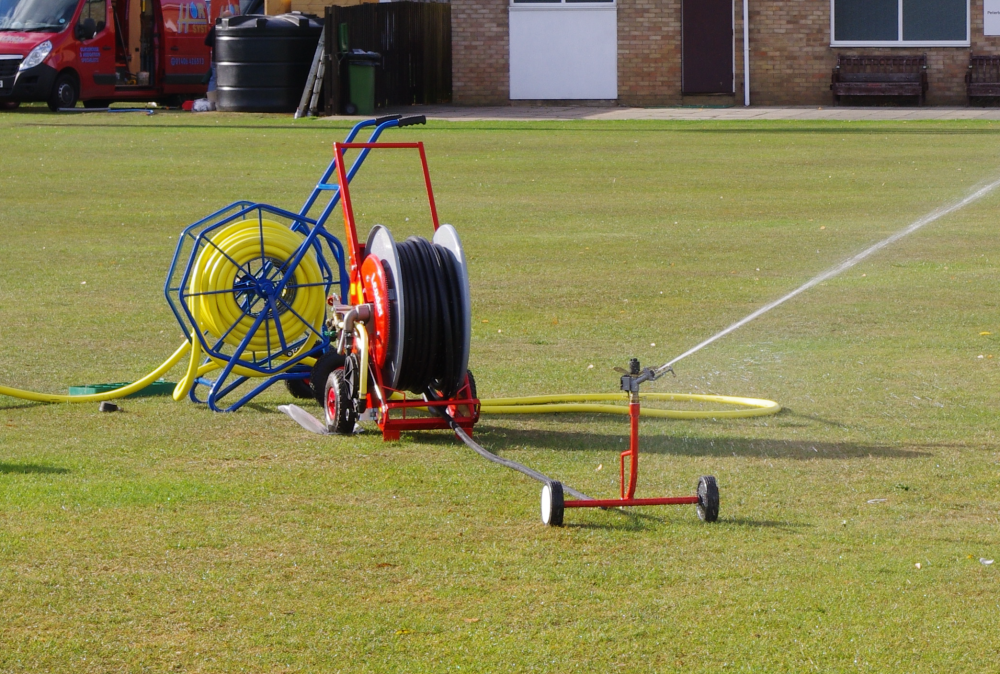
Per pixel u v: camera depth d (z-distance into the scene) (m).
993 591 7.11
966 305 15.48
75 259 18.31
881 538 7.91
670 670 6.22
